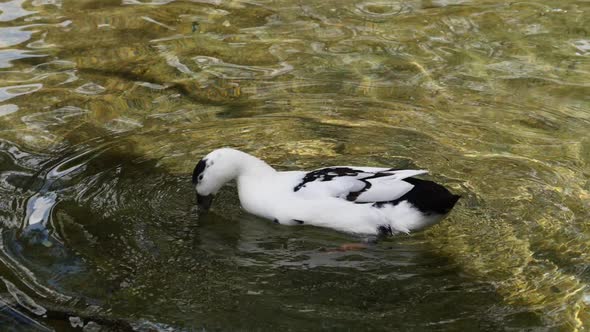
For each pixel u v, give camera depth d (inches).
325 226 341.7
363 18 560.7
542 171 378.0
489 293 295.3
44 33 533.6
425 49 514.6
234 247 328.8
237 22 554.3
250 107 446.6
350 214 335.3
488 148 401.7
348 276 308.2
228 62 497.4
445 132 418.0
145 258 317.7
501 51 511.8
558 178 371.6
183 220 347.3
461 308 287.1
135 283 301.9
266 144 407.5
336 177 344.5
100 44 520.1
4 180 370.0
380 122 429.4
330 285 302.0
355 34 534.9
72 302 290.8
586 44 519.5
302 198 342.6
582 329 275.0
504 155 394.0
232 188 385.1
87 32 536.1
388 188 334.3
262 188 352.2
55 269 309.1
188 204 358.9
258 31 539.8
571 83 472.1
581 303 288.2
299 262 318.7
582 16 558.9
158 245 327.0
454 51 511.8
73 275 305.7
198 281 303.7
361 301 291.9
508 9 571.2
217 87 468.4
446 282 302.7
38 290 296.8
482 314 283.4
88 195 359.9
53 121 428.8
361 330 275.0
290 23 553.0
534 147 402.3
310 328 276.1
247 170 355.6
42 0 587.5
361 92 462.9
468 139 410.6
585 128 422.3
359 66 493.0
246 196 354.3
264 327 276.8
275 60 500.4
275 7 578.2
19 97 453.4
